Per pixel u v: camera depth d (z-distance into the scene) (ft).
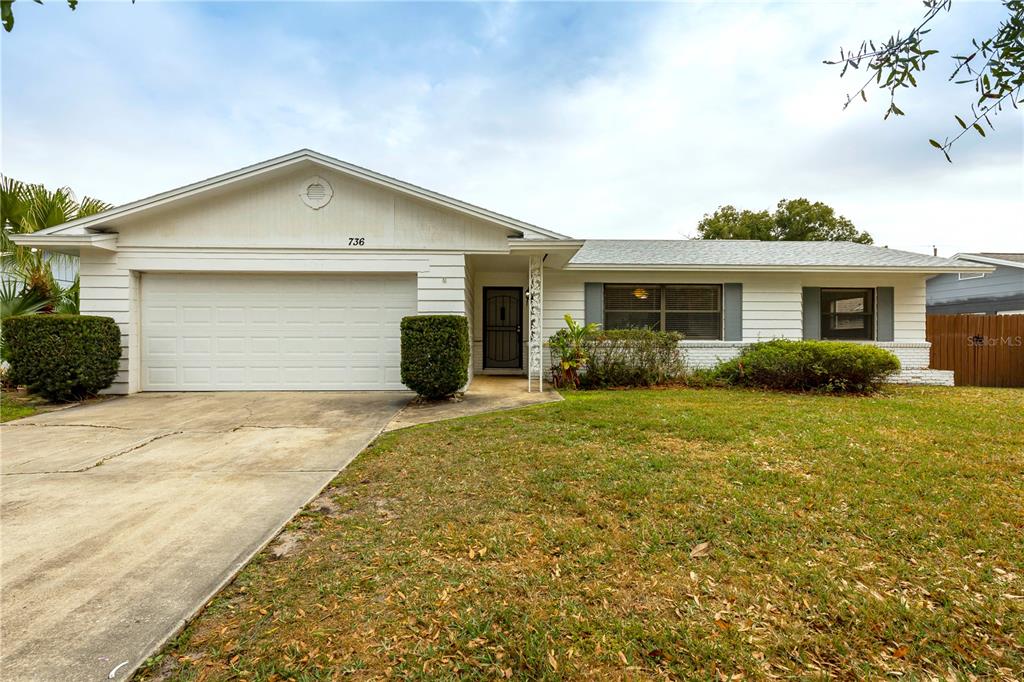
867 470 12.88
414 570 8.22
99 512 10.83
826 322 35.94
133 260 27.89
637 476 12.62
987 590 7.47
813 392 27.66
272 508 11.07
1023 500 10.80
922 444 15.39
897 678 5.70
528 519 10.25
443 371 24.54
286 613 7.02
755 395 26.55
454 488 12.12
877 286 35.65
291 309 29.09
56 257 36.35
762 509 10.48
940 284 54.19
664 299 35.86
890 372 27.94
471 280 34.50
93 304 27.66
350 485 12.55
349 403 24.98
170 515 10.67
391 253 28.81
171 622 6.79
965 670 5.83
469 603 7.26
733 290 35.35
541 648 6.23
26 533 9.73
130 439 17.67
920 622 6.68
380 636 6.51
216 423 20.34
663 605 7.18
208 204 28.25
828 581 7.72
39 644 6.28
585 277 35.70
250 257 28.40
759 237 86.63
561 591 7.58
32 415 22.03
